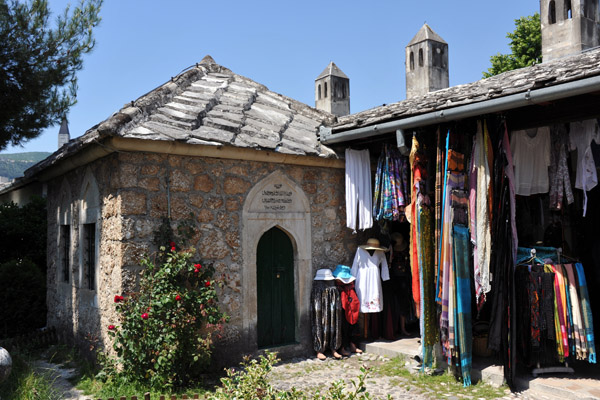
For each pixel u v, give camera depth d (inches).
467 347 221.9
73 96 355.6
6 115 327.6
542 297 215.3
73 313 292.7
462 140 237.8
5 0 309.6
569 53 345.1
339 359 270.5
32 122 344.2
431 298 242.8
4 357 187.3
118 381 213.6
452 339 221.8
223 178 256.5
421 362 253.0
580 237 282.5
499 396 204.4
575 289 215.6
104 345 241.1
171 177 240.7
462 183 233.3
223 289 251.6
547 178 236.4
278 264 279.1
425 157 254.5
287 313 280.7
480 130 224.2
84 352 270.2
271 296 275.1
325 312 273.0
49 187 360.2
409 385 222.4
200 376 226.7
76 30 339.0
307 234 285.6
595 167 221.9
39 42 322.7
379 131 257.6
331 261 294.8
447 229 228.2
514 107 201.3
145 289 221.0
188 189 245.3
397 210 275.7
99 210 254.5
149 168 234.8
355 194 292.4
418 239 244.4
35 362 271.6
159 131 233.8
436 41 488.1
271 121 304.0
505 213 218.5
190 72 331.3
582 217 281.7
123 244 225.1
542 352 216.8
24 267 387.5
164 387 206.8
